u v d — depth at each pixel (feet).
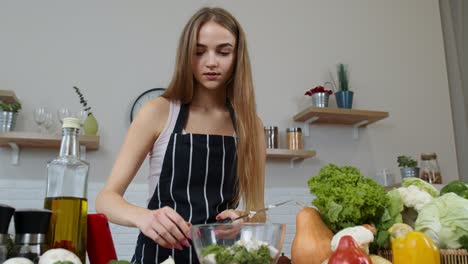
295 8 13.00
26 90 10.77
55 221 2.94
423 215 3.11
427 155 11.94
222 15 4.38
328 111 11.54
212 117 4.85
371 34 13.50
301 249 2.92
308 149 12.18
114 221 3.69
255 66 12.33
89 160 10.76
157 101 4.63
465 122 13.29
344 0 13.50
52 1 11.34
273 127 11.58
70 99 10.93
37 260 2.66
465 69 13.46
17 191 10.27
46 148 10.59
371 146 12.68
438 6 14.28
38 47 11.04
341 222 3.04
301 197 11.83
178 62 4.43
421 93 13.48
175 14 12.01
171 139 4.55
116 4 11.70
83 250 3.02
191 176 4.54
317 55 12.85
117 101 11.20
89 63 11.24
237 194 4.80
